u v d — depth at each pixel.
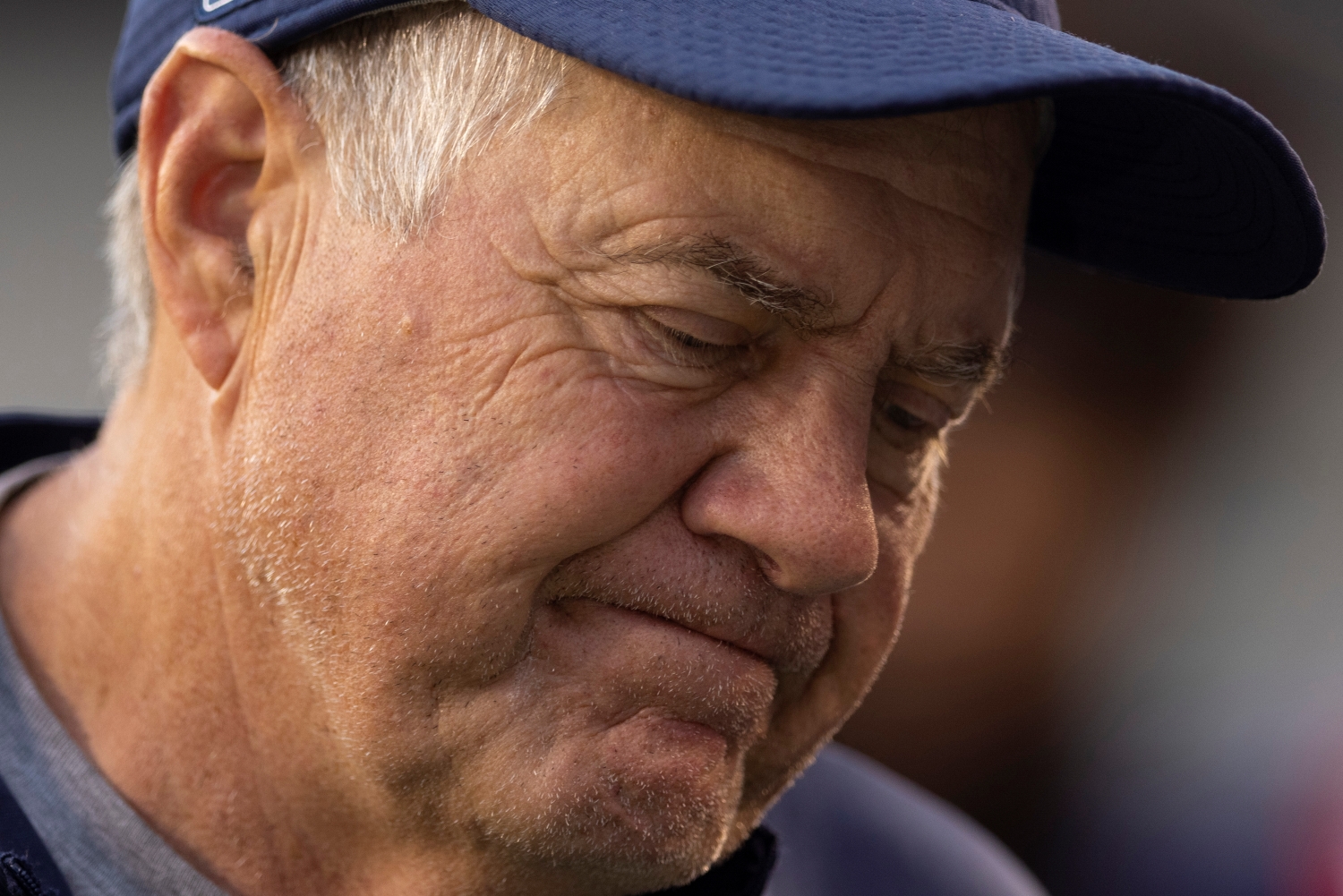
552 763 4.89
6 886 4.96
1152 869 10.92
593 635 4.95
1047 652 12.92
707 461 4.91
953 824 8.82
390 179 4.88
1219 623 13.23
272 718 5.34
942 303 5.13
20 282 14.39
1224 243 5.91
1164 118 5.46
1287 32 14.39
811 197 4.65
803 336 4.90
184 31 5.62
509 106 4.72
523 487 4.70
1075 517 13.18
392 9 4.96
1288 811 10.35
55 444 7.43
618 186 4.61
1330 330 13.99
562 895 5.36
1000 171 5.30
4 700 5.78
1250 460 13.60
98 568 5.89
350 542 4.86
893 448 5.68
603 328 4.77
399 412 4.80
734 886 6.07
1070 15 13.65
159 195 5.30
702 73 4.18
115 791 5.66
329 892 5.59
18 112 14.77
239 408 5.23
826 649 5.62
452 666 4.82
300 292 5.03
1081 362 12.97
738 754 5.26
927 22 4.48
